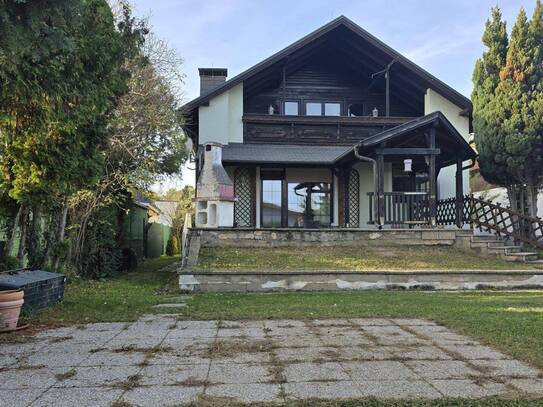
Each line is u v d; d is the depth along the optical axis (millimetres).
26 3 4258
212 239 11719
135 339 5363
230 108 16359
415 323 6207
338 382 3877
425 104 17312
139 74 13289
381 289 9617
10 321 5754
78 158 7395
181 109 15648
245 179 16281
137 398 3523
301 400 3475
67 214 11492
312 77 17766
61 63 5598
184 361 4484
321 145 16562
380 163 12727
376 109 16938
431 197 12773
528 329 5719
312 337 5438
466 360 4504
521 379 3961
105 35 6820
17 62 4848
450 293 9164
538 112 12641
